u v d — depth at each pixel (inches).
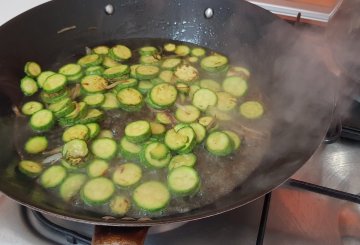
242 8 14.3
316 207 10.2
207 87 14.2
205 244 9.5
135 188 10.5
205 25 15.5
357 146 11.7
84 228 9.6
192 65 15.1
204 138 12.0
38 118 12.4
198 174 10.9
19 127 12.4
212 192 10.5
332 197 10.2
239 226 9.8
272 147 11.5
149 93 13.5
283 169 9.2
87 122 12.5
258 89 14.0
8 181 9.8
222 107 13.4
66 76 13.9
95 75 14.4
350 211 10.2
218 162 11.4
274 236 9.6
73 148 11.4
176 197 10.3
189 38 16.0
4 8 16.1
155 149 11.3
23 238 9.5
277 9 15.8
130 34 15.9
